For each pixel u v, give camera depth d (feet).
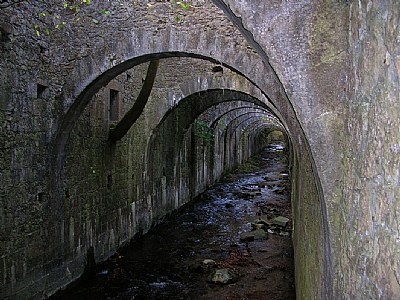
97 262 29.35
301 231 18.13
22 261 21.02
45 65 22.63
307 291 13.20
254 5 7.63
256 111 73.77
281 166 111.96
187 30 23.70
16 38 20.12
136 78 34.78
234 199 60.49
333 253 7.05
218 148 76.59
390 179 4.67
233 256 33.45
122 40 23.91
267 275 29.04
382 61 5.05
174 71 35.81
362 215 5.64
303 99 7.30
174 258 33.06
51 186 23.47
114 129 29.91
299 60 7.37
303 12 7.40
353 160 6.20
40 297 22.61
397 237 4.41
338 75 7.20
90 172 27.99
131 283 27.66
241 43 23.38
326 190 7.11
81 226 27.07
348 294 6.21
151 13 23.80
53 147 23.45
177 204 49.32
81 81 23.79
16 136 20.35
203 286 27.25
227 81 34.01
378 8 5.24
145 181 38.55
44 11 22.44
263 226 42.60
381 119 5.01
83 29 24.08
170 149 45.73
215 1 9.18
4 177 19.52
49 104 23.09
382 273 4.83
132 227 35.73
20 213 20.81
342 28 7.23
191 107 46.44
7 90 19.56
